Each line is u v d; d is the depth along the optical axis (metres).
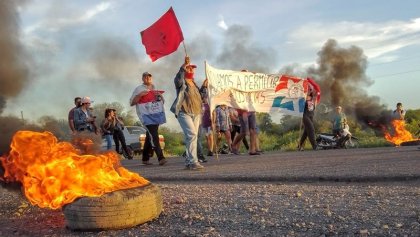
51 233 4.75
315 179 7.91
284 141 25.81
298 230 4.25
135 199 4.67
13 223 5.33
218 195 6.34
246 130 15.79
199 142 12.66
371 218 4.49
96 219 4.54
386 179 7.46
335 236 4.01
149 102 12.14
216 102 14.09
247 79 14.74
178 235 4.34
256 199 5.82
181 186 7.57
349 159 11.01
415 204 5.06
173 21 10.33
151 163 13.20
